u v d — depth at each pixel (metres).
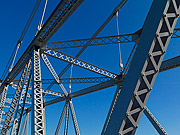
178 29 11.19
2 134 18.31
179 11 3.04
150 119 16.23
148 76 2.90
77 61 16.22
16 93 17.59
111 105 17.75
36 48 13.15
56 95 24.20
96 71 17.45
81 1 9.64
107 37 12.44
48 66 18.77
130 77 2.93
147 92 2.90
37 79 11.08
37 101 9.95
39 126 8.98
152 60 2.83
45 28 11.79
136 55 3.01
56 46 13.19
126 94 2.85
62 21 11.07
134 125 2.76
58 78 19.31
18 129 11.87
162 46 2.94
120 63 18.92
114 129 2.75
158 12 2.91
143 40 2.99
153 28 2.88
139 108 2.82
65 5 10.09
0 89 24.47
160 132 15.52
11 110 18.64
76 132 21.17
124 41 12.54
